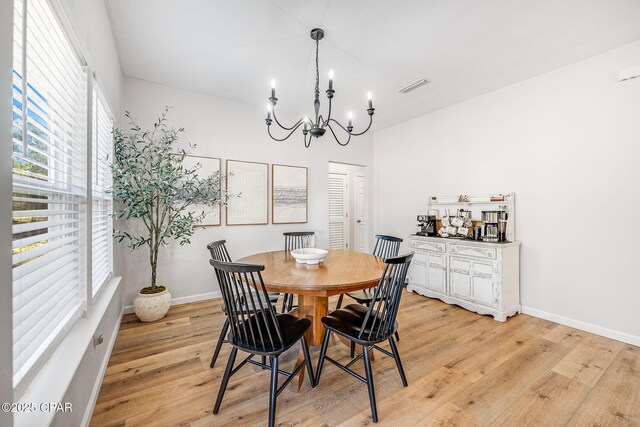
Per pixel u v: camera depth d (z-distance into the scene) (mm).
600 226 2432
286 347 1412
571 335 2420
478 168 3332
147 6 1857
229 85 3045
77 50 1354
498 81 2941
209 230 3303
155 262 2717
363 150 4727
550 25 2047
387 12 1904
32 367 935
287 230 3889
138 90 2891
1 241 683
